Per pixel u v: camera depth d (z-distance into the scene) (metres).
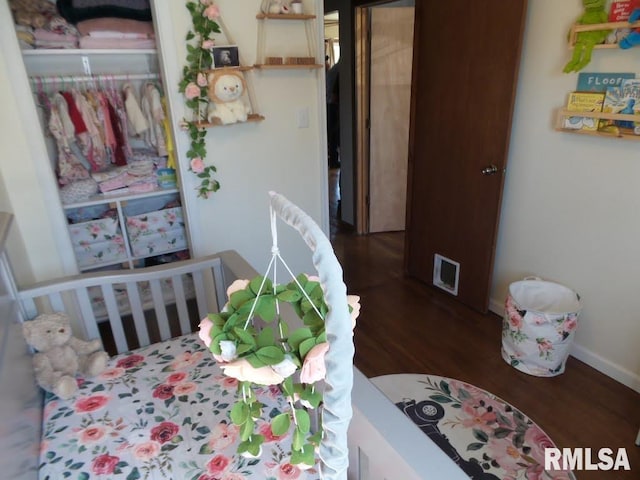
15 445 1.07
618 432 1.88
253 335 0.77
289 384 0.77
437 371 2.30
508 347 2.32
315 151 2.72
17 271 1.91
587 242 2.18
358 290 3.20
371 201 4.23
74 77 2.36
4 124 1.98
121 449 1.24
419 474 0.79
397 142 4.09
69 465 1.19
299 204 2.78
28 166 2.08
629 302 2.06
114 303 1.74
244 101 2.40
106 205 2.65
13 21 1.95
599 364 2.24
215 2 2.21
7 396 1.10
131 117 2.49
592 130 2.01
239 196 2.58
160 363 1.61
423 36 2.77
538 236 2.43
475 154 2.60
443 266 3.09
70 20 2.20
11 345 1.27
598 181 2.07
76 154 2.54
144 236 2.62
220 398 1.42
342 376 0.70
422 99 2.90
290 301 0.80
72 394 1.44
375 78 3.86
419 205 3.15
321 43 2.50
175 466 1.17
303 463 0.82
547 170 2.30
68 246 2.28
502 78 2.32
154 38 2.34
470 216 2.73
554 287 2.35
